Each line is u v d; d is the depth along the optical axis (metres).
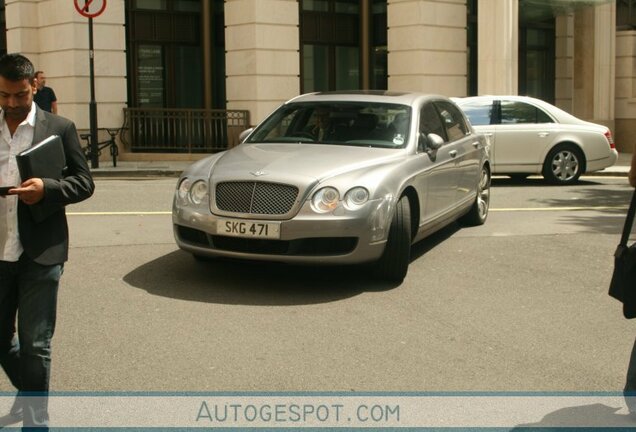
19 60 4.09
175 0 21.64
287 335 6.12
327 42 22.86
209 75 21.47
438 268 8.32
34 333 4.18
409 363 5.56
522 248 9.30
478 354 5.77
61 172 4.18
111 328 6.25
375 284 7.65
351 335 6.14
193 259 8.53
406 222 7.57
